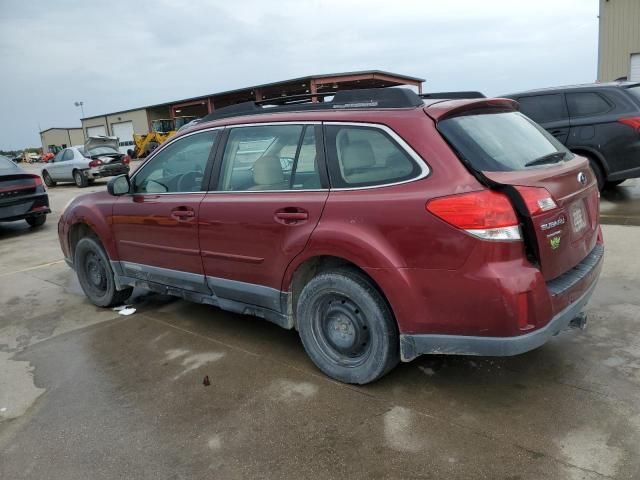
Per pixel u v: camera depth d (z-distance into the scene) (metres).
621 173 7.60
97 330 4.56
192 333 4.33
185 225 3.94
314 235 3.12
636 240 5.89
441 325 2.79
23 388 3.57
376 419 2.90
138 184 4.48
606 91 7.62
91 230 5.03
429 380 3.28
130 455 2.74
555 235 2.77
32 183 9.82
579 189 3.08
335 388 3.26
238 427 2.91
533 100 8.07
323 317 3.34
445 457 2.54
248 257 3.56
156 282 4.43
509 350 2.65
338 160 3.16
